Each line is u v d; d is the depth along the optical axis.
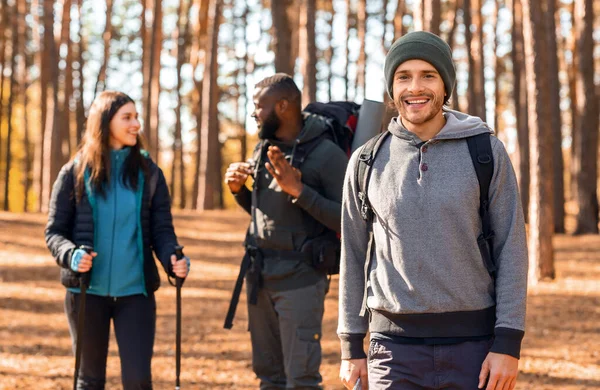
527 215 20.55
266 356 4.05
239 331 7.79
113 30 32.94
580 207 18.09
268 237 3.84
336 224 3.67
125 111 3.67
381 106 3.94
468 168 2.40
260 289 3.90
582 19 17.47
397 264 2.43
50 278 10.61
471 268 2.40
